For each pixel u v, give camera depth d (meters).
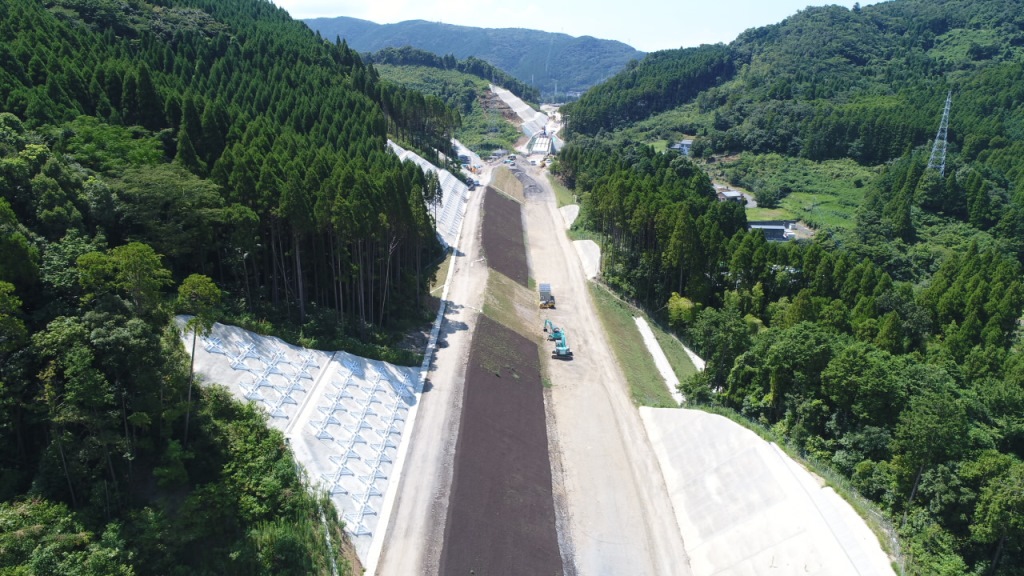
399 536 47.59
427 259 107.19
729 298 93.06
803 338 64.56
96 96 85.62
